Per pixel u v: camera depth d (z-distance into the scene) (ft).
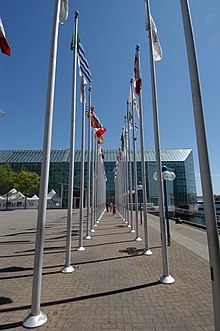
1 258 26.02
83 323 11.91
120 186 86.89
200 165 10.96
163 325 11.63
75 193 197.47
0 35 17.25
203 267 21.11
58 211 144.97
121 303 14.14
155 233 43.75
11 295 15.69
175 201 196.85
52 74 15.38
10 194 171.94
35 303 12.31
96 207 64.13
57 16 16.06
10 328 11.59
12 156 236.63
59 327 11.55
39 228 13.28
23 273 20.63
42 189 13.88
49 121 14.83
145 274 19.45
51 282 17.89
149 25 21.25
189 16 12.71
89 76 31.73
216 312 9.58
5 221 75.82
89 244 33.40
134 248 30.07
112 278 18.62
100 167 80.69
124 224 60.80
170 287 16.49
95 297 15.05
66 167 206.08
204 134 11.20
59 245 32.91
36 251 12.97
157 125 19.90
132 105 39.22
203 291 15.71
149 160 204.23
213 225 10.19
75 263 23.27
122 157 71.67
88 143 41.09
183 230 45.80
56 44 15.78
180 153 220.84
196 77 11.87
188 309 13.25
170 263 22.54
